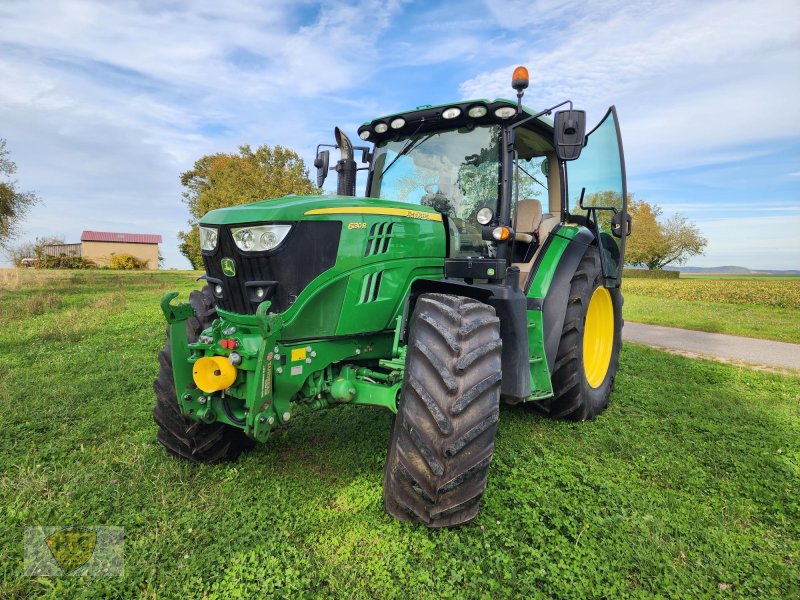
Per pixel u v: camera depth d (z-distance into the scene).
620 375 5.88
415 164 3.67
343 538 2.44
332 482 3.00
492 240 3.06
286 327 2.63
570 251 3.92
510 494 2.84
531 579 2.16
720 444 3.72
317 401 2.90
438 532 2.45
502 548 2.40
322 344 2.77
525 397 2.90
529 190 4.34
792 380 5.73
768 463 3.37
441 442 2.31
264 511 2.63
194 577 2.15
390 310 2.97
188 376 2.79
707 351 7.78
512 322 2.85
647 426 4.12
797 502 2.88
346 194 4.04
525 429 3.97
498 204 3.32
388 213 2.95
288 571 2.17
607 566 2.26
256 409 2.45
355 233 2.79
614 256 4.70
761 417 4.32
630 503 2.80
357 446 3.47
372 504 2.71
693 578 2.23
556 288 3.76
